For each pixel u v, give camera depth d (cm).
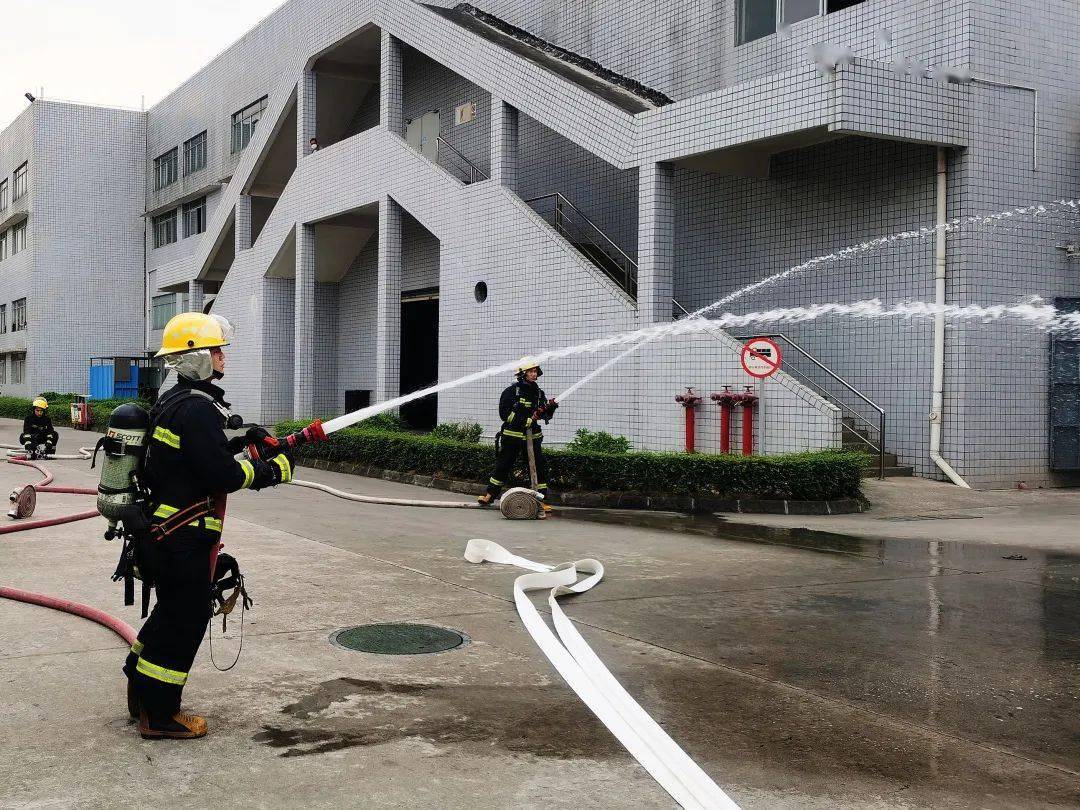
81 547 869
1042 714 459
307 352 2298
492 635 586
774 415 1288
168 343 423
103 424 2711
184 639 411
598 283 1515
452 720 441
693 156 1380
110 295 4131
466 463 1395
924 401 1316
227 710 451
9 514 1036
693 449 1370
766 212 1530
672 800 361
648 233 1430
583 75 1720
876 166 1371
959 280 1276
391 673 509
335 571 772
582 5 1903
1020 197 1309
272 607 650
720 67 1600
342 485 1459
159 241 4072
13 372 4397
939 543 927
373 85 2398
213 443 404
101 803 350
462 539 943
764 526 1038
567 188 1897
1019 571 792
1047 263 1330
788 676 513
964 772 391
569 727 434
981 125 1277
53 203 4034
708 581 750
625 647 565
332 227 2334
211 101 3453
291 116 2403
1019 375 1310
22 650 541
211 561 417
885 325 1361
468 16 2139
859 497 1159
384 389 2005
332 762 392
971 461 1277
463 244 1811
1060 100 1341
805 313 1470
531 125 1984
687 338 1385
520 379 1159
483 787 370
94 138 4094
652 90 1727
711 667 528
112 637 569
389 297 2011
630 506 1190
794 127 1222
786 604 674
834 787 375
